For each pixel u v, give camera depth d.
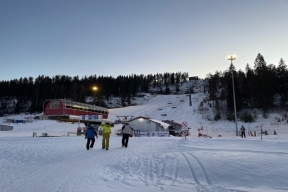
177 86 187.12
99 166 9.44
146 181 7.32
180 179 7.39
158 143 17.89
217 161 8.62
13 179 7.29
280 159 8.30
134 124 46.75
